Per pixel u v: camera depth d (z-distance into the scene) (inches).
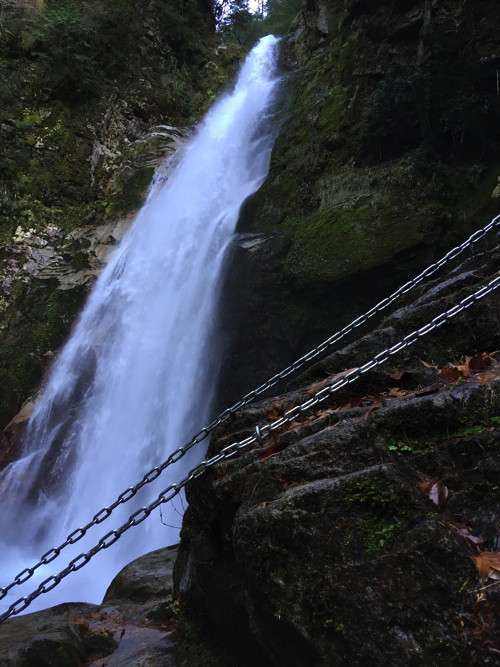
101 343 650.8
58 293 711.7
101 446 589.0
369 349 118.0
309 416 101.6
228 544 90.0
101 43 910.4
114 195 839.1
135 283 677.9
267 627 68.7
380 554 58.6
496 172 416.5
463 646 50.8
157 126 942.4
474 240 119.7
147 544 492.4
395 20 592.4
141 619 135.8
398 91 476.4
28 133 806.5
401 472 65.1
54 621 130.0
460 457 66.5
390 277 446.0
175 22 1029.8
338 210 491.5
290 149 664.4
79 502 561.3
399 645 53.4
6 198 763.4
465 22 483.8
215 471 94.8
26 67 834.2
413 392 89.1
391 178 471.8
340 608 57.8
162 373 590.2
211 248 633.0
